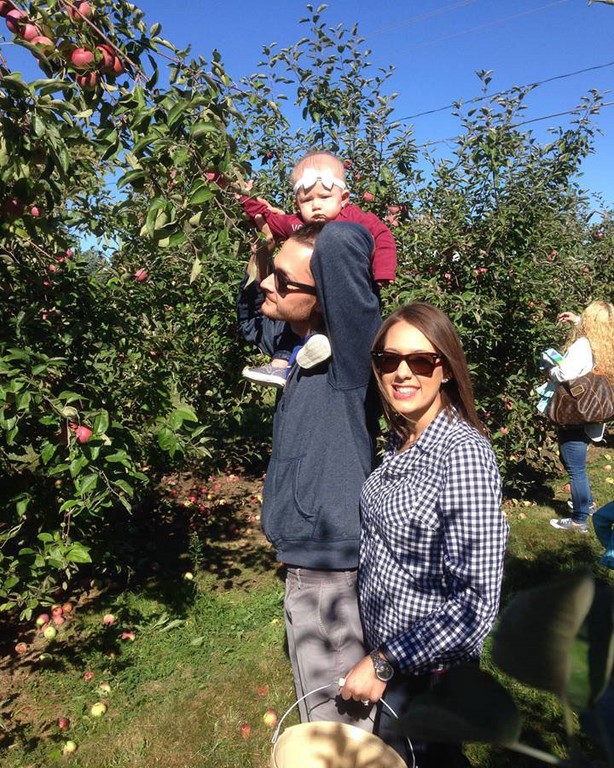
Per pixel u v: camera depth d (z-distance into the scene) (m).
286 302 1.87
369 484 1.80
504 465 5.24
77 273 3.82
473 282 4.75
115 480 3.00
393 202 5.16
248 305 2.43
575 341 4.62
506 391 5.21
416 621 1.64
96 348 3.87
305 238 1.84
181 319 5.27
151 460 4.75
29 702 3.19
